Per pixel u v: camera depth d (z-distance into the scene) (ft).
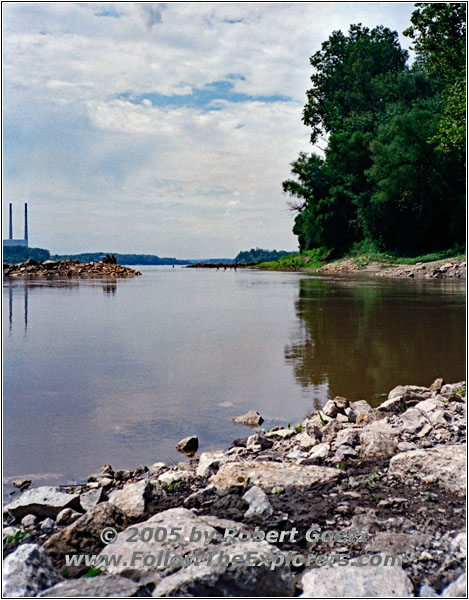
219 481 16.98
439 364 34.88
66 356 38.34
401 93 214.69
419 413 22.48
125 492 15.98
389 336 44.96
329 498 15.58
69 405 26.96
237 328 50.85
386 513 14.56
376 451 18.93
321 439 21.80
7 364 35.88
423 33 114.11
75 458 20.57
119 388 29.99
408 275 138.51
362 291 93.15
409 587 11.23
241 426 24.17
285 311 63.98
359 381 31.14
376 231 206.18
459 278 125.90
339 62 243.60
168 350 40.29
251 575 11.32
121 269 184.85
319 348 40.40
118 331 49.70
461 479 15.87
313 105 245.65
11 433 23.12
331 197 236.63
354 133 215.92
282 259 290.15
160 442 22.26
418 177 185.78
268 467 17.79
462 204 184.24
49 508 15.66
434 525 13.85
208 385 30.55
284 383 30.83
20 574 11.35
